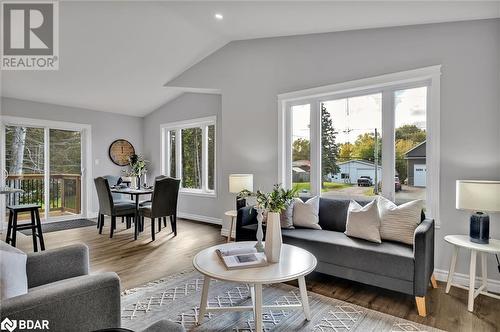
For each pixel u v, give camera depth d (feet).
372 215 9.10
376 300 8.16
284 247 8.05
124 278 9.57
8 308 3.72
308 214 10.80
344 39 11.45
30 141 17.56
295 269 6.48
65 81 15.65
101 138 20.51
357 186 11.55
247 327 6.81
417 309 7.54
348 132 11.76
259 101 13.93
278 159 13.23
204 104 18.70
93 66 14.71
